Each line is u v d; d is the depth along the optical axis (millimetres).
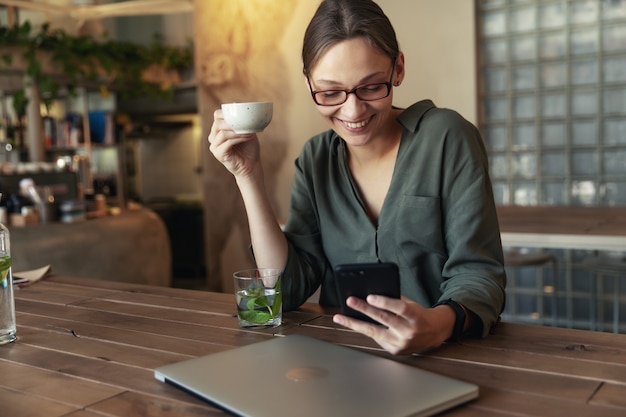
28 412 786
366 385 790
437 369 885
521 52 4152
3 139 5902
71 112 6207
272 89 4492
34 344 1092
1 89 5395
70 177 4246
